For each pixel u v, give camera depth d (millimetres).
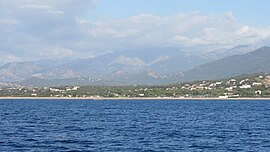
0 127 118938
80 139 92312
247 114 191875
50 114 191125
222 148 81125
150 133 105000
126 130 112312
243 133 105750
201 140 91812
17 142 87250
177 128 119000
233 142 89000
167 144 85688
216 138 95312
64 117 168250
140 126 125188
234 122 142125
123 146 82812
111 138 94312
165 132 107688
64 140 90625
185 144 85812
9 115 180750
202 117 170250
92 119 156250
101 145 83812
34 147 80875
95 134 102125
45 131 108875
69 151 76938
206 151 77812
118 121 146000
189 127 122625
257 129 116000
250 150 78875
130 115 184875
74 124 131500
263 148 81062
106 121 145750
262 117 168875
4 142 87062
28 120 148875
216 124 133750
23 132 106000
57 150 77750
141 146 82875
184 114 193500
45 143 86062
